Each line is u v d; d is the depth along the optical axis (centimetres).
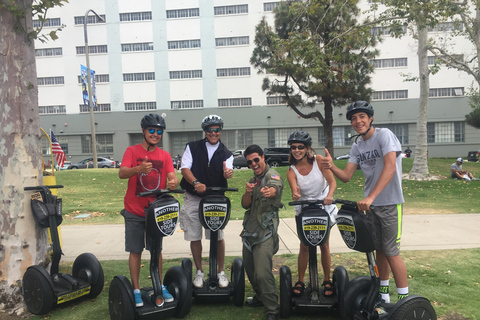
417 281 422
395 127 3600
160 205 311
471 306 354
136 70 3753
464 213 838
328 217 311
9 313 352
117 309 317
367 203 276
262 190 311
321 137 3638
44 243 390
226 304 374
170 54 3716
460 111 3466
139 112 3756
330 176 345
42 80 3831
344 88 1641
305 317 340
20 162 366
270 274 321
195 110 3709
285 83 1864
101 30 3753
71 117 3800
